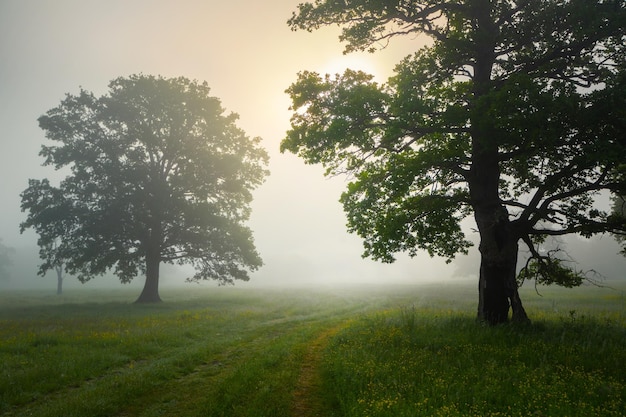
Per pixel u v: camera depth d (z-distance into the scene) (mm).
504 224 13547
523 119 10773
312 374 9180
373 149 14828
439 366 8555
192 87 35625
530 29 13352
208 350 11906
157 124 33938
